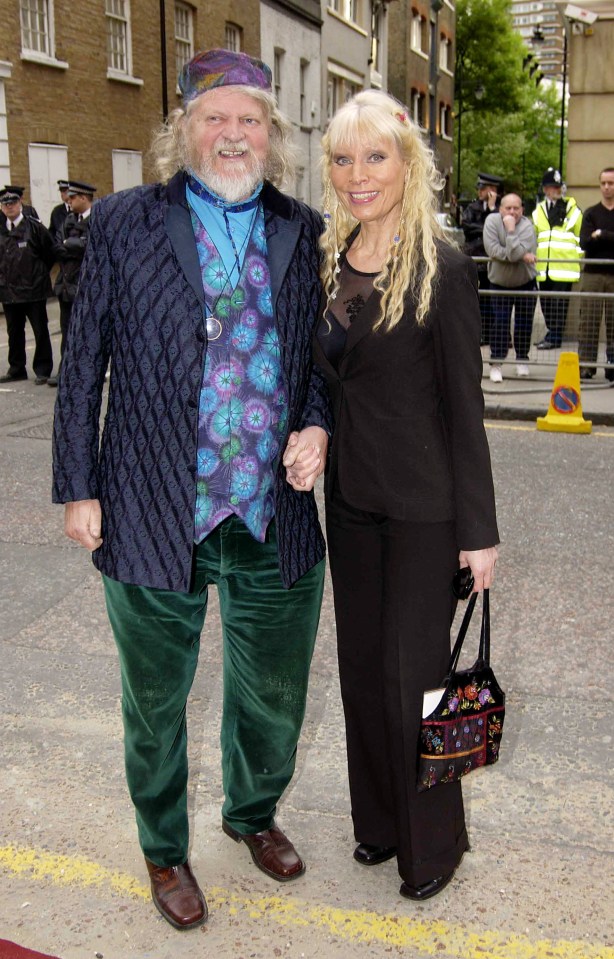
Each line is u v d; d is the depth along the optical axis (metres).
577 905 2.50
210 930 2.40
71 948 2.34
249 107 2.13
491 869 2.63
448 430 2.25
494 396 9.02
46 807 2.90
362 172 2.14
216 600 4.42
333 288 2.29
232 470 2.21
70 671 3.76
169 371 2.14
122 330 2.16
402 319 2.16
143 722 2.31
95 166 18.00
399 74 33.69
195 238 2.16
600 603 4.43
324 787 3.03
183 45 20.62
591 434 7.98
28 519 5.56
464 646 4.00
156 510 2.19
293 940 2.37
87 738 3.29
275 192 2.27
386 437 2.24
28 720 3.39
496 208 11.27
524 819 2.86
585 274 9.62
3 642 4.00
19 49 15.69
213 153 2.13
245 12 22.28
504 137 50.25
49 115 16.58
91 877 2.60
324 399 2.40
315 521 2.44
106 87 18.12
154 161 2.28
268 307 2.21
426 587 2.31
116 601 2.26
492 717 2.39
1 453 7.05
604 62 12.73
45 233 9.55
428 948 2.35
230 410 2.19
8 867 2.63
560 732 3.33
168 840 2.42
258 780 2.52
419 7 34.94
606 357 9.65
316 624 2.44
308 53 25.52
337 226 2.29
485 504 2.23
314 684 3.69
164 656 2.28
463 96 49.50
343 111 2.16
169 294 2.12
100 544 2.27
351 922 2.43
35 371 9.88
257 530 2.24
